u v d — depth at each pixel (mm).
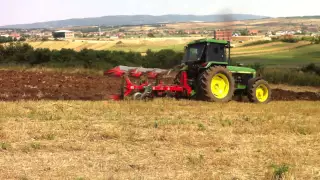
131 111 10711
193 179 5379
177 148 7039
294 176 5570
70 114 9914
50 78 19969
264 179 5480
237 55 71625
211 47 14695
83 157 6277
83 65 31906
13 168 5621
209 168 5938
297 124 9656
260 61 61344
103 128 8352
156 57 36500
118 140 7484
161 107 11578
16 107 10570
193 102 13312
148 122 9188
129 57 36656
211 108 11984
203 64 14492
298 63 57594
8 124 8406
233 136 8086
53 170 5594
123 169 5766
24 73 21531
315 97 19734
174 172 5680
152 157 6422
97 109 10898
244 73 15594
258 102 15328
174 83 14797
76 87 17453
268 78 27781
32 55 35312
